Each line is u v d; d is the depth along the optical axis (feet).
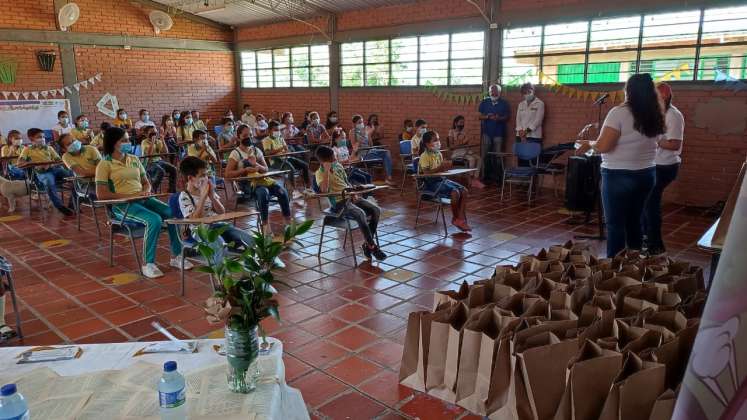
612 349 6.57
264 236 5.20
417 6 30.35
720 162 21.48
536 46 26.02
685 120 22.04
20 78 33.12
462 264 15.03
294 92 38.88
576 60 24.88
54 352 5.85
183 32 39.63
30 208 22.39
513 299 8.08
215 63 41.83
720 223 6.66
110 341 10.60
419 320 8.32
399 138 29.25
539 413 6.56
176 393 4.35
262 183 18.57
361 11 33.32
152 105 38.93
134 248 14.84
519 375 6.64
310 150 28.86
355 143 26.55
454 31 28.91
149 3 37.37
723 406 2.15
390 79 32.76
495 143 27.14
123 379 5.17
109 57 36.45
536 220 20.13
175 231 14.58
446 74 29.91
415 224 19.34
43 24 33.58
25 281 13.99
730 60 20.74
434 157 18.39
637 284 8.34
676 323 7.31
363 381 8.84
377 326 11.03
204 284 13.65
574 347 6.63
